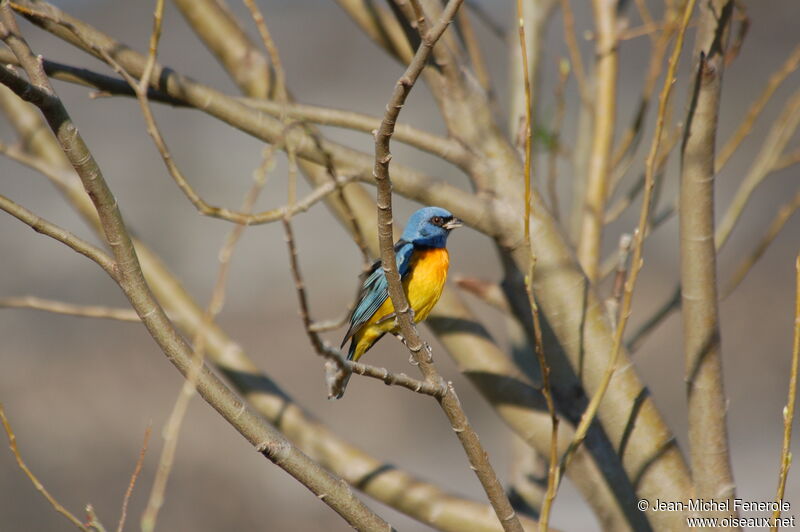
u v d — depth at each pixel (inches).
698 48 308.0
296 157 323.9
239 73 395.5
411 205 1240.8
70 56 1232.2
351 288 1266.0
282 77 309.4
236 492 830.5
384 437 1004.6
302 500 832.9
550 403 256.2
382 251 261.0
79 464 846.5
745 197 408.5
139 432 904.9
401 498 346.0
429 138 337.7
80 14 1230.9
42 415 913.5
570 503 912.9
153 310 254.8
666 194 746.2
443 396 265.1
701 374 311.7
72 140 242.2
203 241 1288.1
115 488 826.2
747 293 1195.3
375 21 390.3
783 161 409.7
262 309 1224.8
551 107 425.1
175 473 848.9
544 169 916.6
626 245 337.7
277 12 1435.8
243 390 379.2
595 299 332.8
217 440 894.4
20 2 318.7
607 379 261.4
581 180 450.6
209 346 384.2
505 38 460.8
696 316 312.5
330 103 1369.3
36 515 784.9
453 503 340.5
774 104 1296.8
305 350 1140.5
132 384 986.7
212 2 398.3
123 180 1277.1
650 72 415.5
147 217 1268.5
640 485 320.5
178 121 1325.0
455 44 354.6
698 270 310.5
